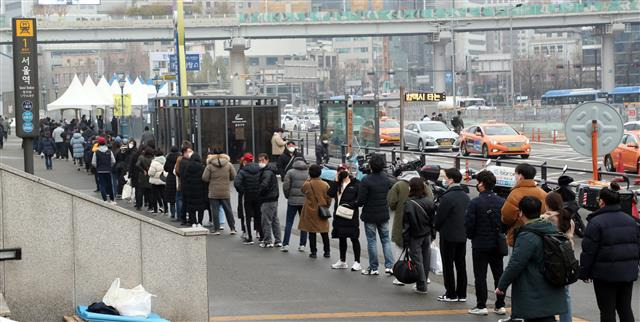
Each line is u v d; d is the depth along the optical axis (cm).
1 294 1230
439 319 1417
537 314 1088
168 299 1311
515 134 5138
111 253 1291
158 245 1308
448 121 9669
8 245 1252
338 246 2241
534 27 11238
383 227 1805
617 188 1720
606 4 11038
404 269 1598
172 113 4269
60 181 4031
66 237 1273
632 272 1216
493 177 1420
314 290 1664
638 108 8169
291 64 9538
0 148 6581
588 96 11500
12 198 1254
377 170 1794
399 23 11206
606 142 1973
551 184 2717
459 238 1518
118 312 1241
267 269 1894
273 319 1416
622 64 17300
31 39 1773
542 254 1086
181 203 2686
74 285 1277
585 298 1595
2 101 13188
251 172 2238
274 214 2195
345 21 11069
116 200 3341
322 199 2017
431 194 1633
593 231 1209
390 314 1455
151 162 2962
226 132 4116
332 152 4566
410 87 19375
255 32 11050
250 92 15938
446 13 11144
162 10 17138
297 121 9731
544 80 18875
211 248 2194
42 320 1266
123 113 5875
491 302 1564
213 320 1407
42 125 5566
